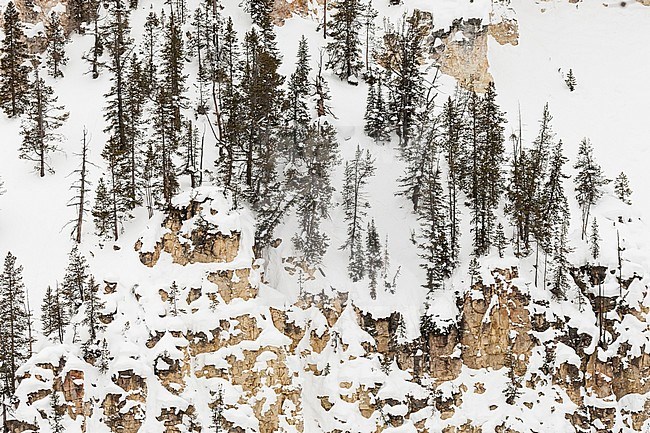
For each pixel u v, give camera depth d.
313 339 80.75
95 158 93.12
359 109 105.62
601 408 82.38
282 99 93.56
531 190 88.00
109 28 111.62
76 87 105.44
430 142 93.25
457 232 86.00
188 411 74.25
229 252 80.56
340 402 77.75
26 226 84.75
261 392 77.12
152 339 75.62
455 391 80.69
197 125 98.38
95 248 82.06
